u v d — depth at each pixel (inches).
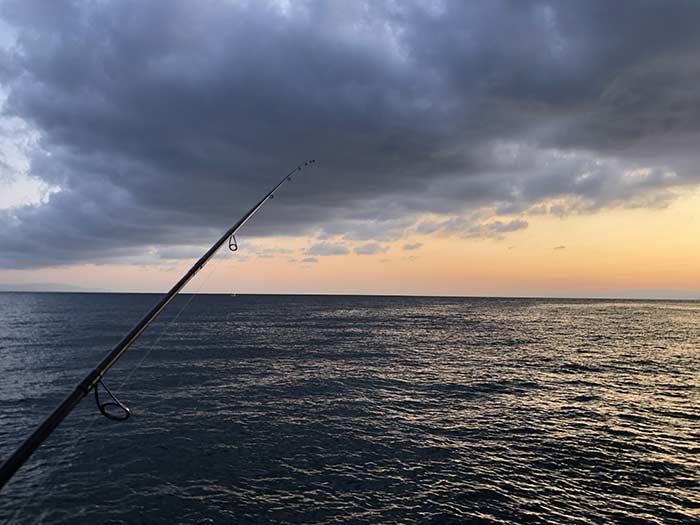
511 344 1679.4
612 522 383.6
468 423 661.9
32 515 393.1
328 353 1387.8
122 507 407.8
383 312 4244.6
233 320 2901.1
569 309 5536.4
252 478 469.4
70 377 965.8
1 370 1039.0
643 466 502.3
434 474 479.5
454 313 4220.0
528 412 722.8
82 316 3019.2
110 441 577.9
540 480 465.1
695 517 393.1
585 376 1036.5
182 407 739.4
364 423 660.1
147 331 2053.4
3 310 3762.3
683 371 1111.6
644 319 3590.1
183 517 390.0
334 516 391.5
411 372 1073.5
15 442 572.1
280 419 677.3
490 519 386.6
